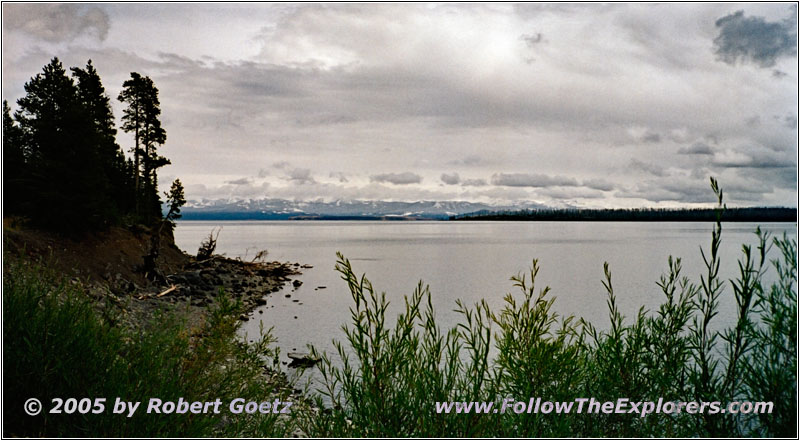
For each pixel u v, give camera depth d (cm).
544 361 366
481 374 357
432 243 10125
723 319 1491
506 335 387
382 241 11094
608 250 7744
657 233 16275
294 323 2055
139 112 3959
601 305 2595
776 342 280
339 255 371
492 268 4903
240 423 462
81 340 437
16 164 2519
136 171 3934
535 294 2928
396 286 3500
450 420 344
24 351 414
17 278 461
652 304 2603
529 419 346
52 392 418
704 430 310
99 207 2683
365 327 370
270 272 4025
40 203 2444
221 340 483
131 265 2791
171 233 4112
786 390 273
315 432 411
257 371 523
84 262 2388
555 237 13212
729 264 4553
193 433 429
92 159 2661
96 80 3722
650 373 367
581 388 390
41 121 2588
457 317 1998
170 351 478
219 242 10206
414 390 359
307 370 1136
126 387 425
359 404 375
